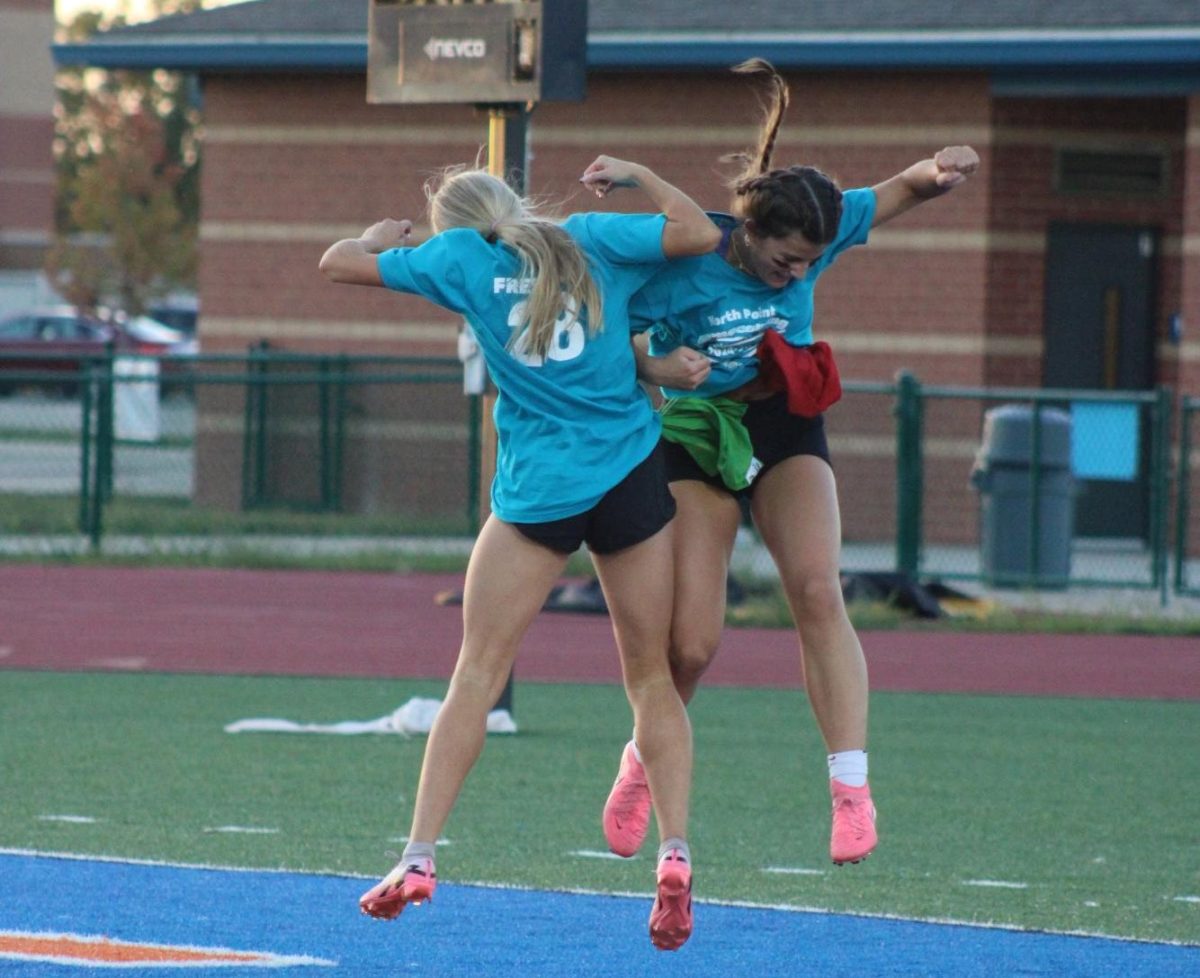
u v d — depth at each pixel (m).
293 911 22.30
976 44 64.19
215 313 74.25
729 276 19.89
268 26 70.75
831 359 20.22
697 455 20.58
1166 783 32.09
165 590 57.16
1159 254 68.06
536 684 42.41
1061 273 67.75
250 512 71.75
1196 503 65.19
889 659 46.72
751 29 65.88
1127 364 68.12
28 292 194.25
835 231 19.45
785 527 20.58
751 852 26.30
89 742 34.41
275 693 40.72
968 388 66.94
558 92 32.88
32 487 82.31
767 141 21.02
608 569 19.44
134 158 167.75
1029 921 22.44
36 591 56.50
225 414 73.62
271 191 73.62
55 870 24.31
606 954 20.53
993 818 29.06
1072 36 63.41
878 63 65.19
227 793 29.84
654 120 68.94
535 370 18.95
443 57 33.06
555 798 29.88
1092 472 65.50
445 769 18.89
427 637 48.88
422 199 72.00
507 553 19.14
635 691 19.69
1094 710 40.19
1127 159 67.69
